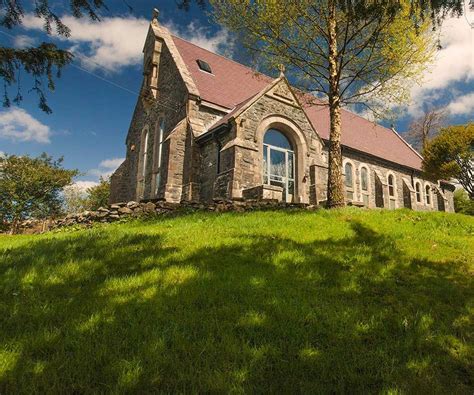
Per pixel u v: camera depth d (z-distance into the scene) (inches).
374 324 153.3
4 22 202.5
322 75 475.2
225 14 446.3
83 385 104.2
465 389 117.2
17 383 104.0
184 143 663.1
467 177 1056.2
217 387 103.9
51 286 180.2
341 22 463.8
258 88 882.1
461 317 167.5
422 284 204.4
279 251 241.9
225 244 254.4
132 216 445.1
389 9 343.6
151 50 888.3
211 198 579.2
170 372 111.6
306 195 640.4
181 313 150.4
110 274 198.2
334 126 461.1
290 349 128.6
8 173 1151.6
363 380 115.3
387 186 979.3
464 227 364.2
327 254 242.7
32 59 231.5
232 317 149.5
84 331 133.3
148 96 856.3
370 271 215.6
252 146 563.8
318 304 168.4
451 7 253.8
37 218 1180.5
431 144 1088.8
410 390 111.3
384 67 455.2
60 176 1208.8
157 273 193.8
